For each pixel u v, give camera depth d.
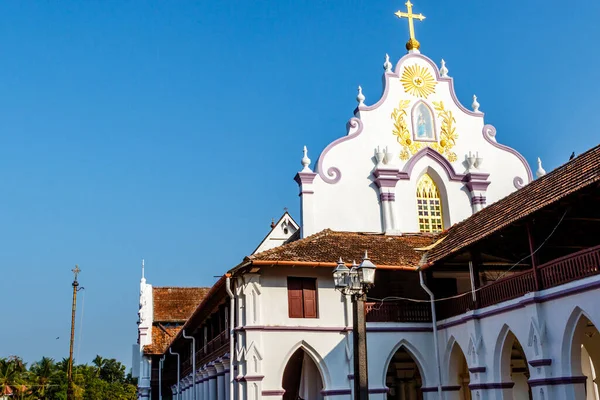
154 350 58.62
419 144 35.31
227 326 31.62
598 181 18.78
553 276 21.39
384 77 35.72
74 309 57.88
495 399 24.45
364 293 17.94
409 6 37.41
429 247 31.17
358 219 33.66
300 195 33.47
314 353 28.44
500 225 23.41
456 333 27.44
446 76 36.69
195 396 40.09
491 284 25.02
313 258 28.55
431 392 28.72
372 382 28.28
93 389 107.31
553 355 21.33
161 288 66.25
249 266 27.81
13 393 85.12
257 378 27.20
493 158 36.00
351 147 34.41
